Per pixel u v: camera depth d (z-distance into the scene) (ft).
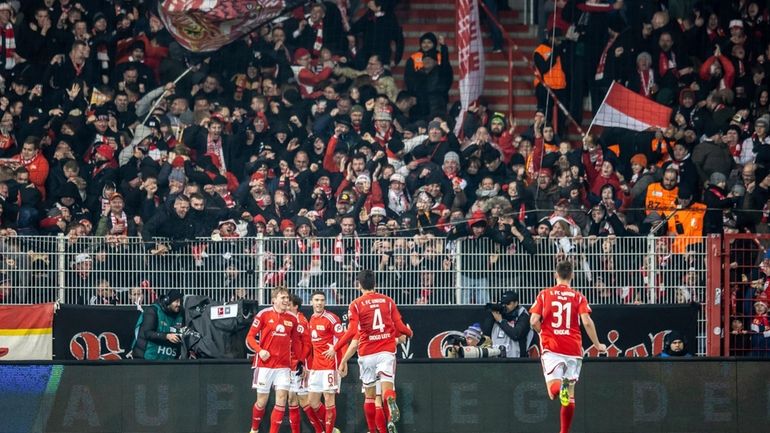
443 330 174.50
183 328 171.73
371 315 157.89
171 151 205.57
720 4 232.94
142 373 169.48
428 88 222.69
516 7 251.60
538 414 171.32
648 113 214.48
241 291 173.99
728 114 219.00
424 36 224.74
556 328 148.56
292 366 165.48
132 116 215.10
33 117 211.00
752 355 177.06
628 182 208.64
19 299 171.83
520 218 185.88
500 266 175.22
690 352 175.63
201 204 183.73
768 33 231.91
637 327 174.91
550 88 225.15
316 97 220.84
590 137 211.00
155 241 173.78
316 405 165.78
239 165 208.74
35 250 172.35
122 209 191.01
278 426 161.58
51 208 195.52
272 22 230.89
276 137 209.77
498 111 236.02
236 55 226.17
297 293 175.22
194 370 169.99
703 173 209.97
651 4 231.09
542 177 196.65
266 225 186.60
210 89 220.02
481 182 197.47
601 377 171.83
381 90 223.30
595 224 187.21
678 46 227.81
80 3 226.99
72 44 222.89
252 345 160.35
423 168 197.98
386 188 197.77
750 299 175.83
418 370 171.01
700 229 191.42
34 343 171.42
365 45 230.07
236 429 169.99
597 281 175.01
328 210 194.90
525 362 171.42
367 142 204.13
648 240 175.11
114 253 173.47
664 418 171.73
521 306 173.68
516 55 240.32
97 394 169.07
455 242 175.22
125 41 228.63
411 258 174.19
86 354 172.55
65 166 197.77
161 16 219.20
